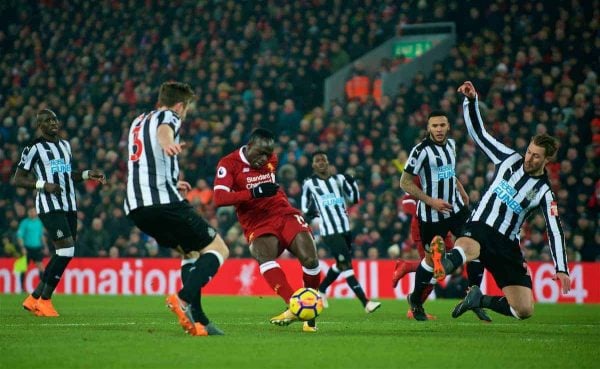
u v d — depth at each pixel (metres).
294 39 28.41
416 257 20.22
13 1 33.34
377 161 23.33
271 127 25.84
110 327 10.18
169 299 8.55
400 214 21.41
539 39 24.92
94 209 24.61
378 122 24.23
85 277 22.94
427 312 14.16
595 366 6.88
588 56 24.12
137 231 23.55
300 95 27.16
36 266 22.44
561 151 21.88
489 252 9.38
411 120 23.80
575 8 25.42
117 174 25.38
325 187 14.98
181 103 8.77
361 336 9.02
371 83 27.81
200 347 7.73
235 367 6.59
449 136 23.19
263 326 10.51
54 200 12.41
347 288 20.83
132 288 22.41
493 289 19.77
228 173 9.91
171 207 8.46
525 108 23.05
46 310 12.45
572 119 22.12
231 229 22.44
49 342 8.16
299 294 9.24
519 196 9.23
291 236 9.98
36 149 12.37
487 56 25.09
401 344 8.18
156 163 8.48
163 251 22.97
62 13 32.66
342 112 25.09
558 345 8.27
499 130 22.59
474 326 10.88
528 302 9.50
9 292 23.14
